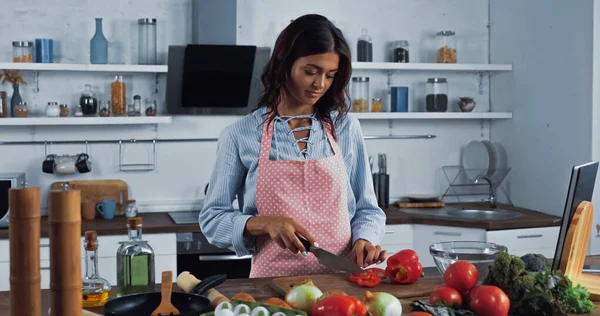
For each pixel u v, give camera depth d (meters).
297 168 2.30
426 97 4.64
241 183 2.40
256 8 4.48
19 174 3.91
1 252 3.60
